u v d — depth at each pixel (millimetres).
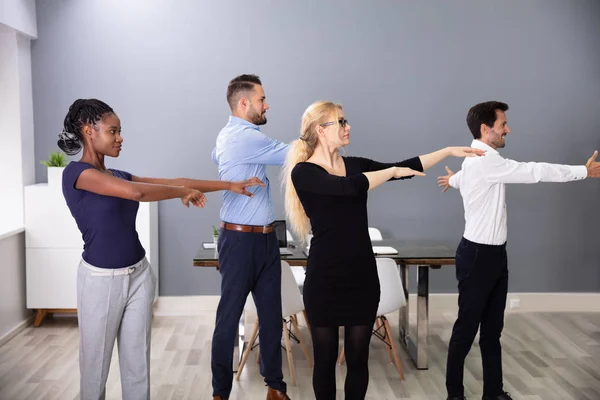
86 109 2777
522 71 5633
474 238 3432
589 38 5629
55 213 5195
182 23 5480
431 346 4816
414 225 5734
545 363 4387
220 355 3525
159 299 5668
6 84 5238
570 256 5797
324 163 2881
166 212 5625
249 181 3387
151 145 5559
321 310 2811
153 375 4215
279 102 5574
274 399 3588
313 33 5535
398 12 5551
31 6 5309
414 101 5621
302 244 4707
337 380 4090
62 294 5258
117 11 5449
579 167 3328
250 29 5508
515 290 5816
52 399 3779
